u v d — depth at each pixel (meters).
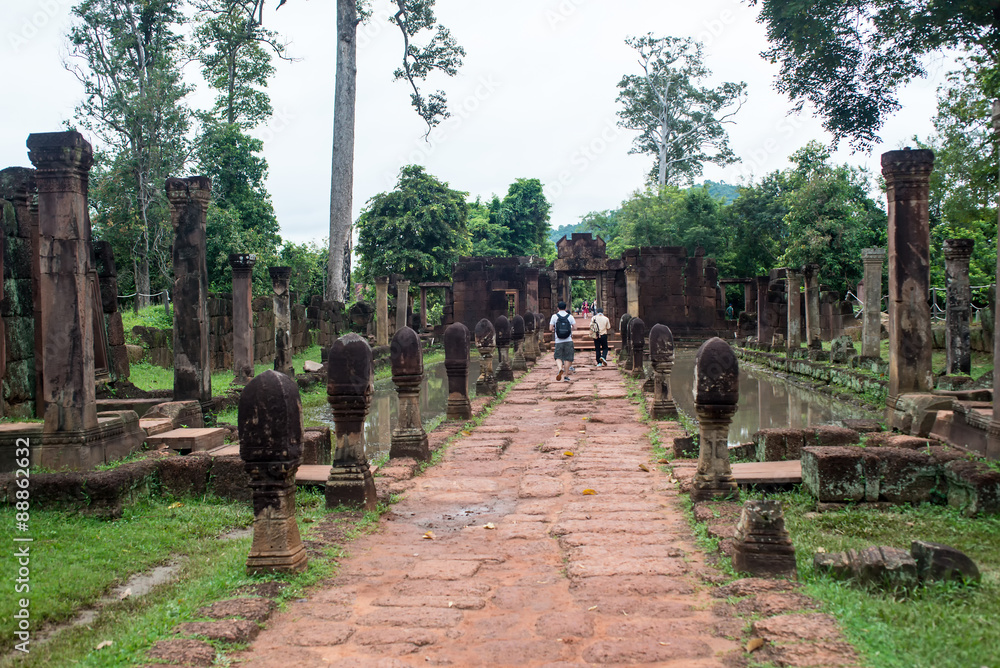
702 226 43.97
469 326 39.44
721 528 5.70
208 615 4.30
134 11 25.53
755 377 22.23
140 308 26.12
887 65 13.93
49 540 6.11
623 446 10.29
